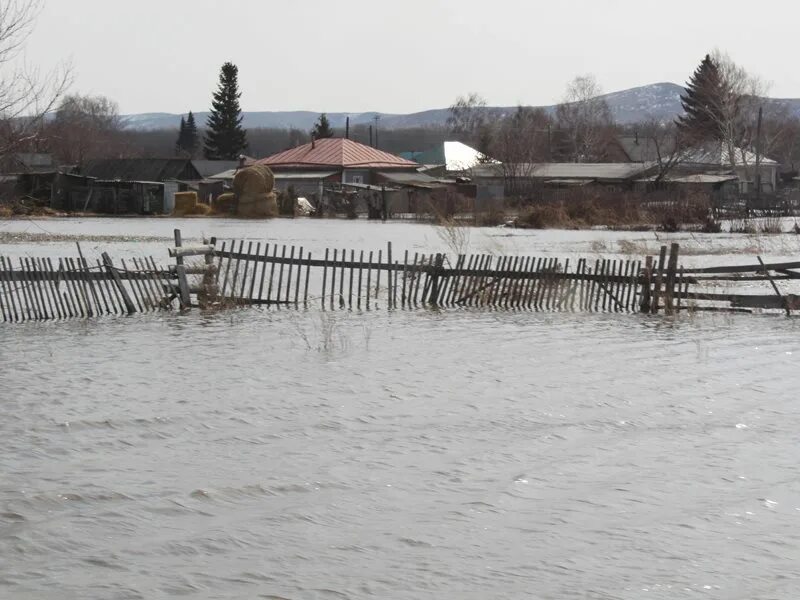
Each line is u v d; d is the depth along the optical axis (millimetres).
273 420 14836
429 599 8852
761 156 128875
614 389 17375
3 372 18281
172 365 19188
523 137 144000
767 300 28016
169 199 97938
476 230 70188
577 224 74938
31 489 11391
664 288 28453
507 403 16156
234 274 28422
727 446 13703
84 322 25047
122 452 13055
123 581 9055
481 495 11547
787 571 9547
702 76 142375
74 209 94625
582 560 9742
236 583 9078
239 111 169125
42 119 31969
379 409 15602
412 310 28219
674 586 9195
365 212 101500
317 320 25844
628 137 153500
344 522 10641
